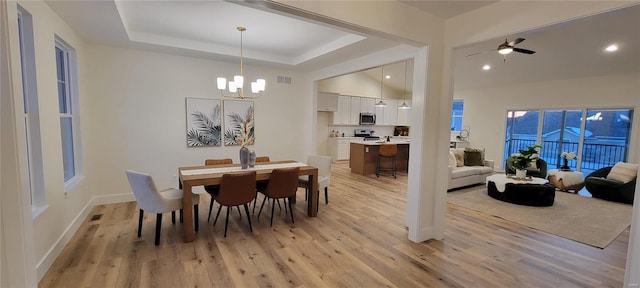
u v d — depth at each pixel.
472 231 3.41
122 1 2.93
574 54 5.25
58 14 2.87
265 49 4.78
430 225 3.17
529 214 4.05
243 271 2.42
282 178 3.42
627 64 5.31
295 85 6.00
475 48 5.43
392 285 2.26
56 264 2.49
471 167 5.98
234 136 5.31
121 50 4.22
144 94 4.45
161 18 3.42
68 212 3.00
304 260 2.63
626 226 3.60
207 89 4.98
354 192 5.17
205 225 3.45
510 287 2.25
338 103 8.81
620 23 4.02
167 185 4.73
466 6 2.68
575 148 6.62
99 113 4.13
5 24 1.28
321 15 2.19
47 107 2.56
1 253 1.33
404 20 2.68
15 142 1.33
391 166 7.25
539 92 6.93
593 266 2.59
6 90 1.30
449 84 3.03
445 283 2.29
